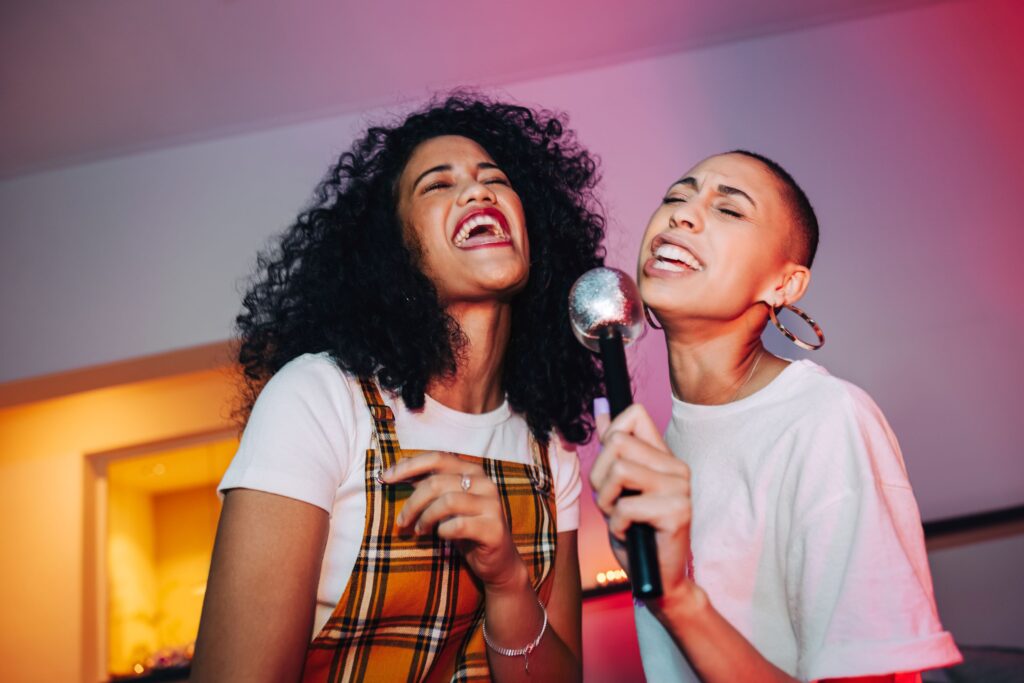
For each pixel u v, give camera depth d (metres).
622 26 4.64
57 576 5.55
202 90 4.61
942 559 4.26
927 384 4.47
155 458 5.95
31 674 5.38
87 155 4.96
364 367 1.59
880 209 4.66
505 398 1.83
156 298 4.83
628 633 4.41
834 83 4.80
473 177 1.77
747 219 1.53
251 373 1.89
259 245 4.82
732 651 1.17
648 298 1.53
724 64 4.85
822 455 1.36
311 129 4.92
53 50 4.21
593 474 1.12
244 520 1.36
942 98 4.78
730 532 1.42
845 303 4.56
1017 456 4.38
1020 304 4.52
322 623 1.44
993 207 4.64
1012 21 4.85
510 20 4.46
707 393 1.57
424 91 4.79
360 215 1.79
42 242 4.95
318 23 4.27
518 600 1.49
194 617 6.29
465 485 1.40
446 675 1.58
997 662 3.38
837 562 1.29
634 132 4.78
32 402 5.06
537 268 1.93
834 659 1.21
